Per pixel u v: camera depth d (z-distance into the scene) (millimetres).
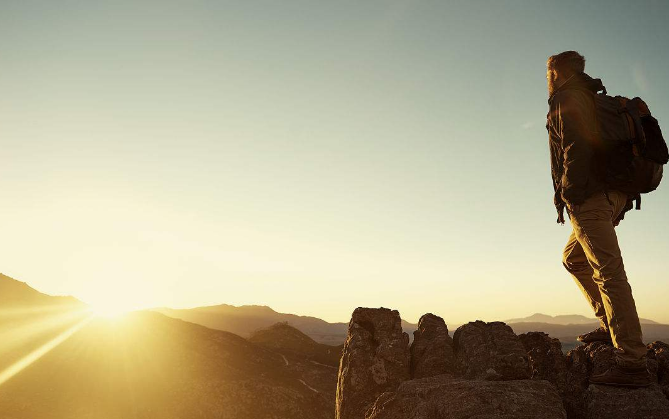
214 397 40344
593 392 4020
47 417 34375
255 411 39344
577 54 4203
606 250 3879
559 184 4180
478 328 4965
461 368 4719
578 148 3826
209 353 50094
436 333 5191
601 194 3930
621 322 3842
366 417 4566
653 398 3758
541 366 4816
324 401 45250
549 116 4141
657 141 3867
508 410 3686
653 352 4652
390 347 5008
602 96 4020
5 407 34344
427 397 4078
